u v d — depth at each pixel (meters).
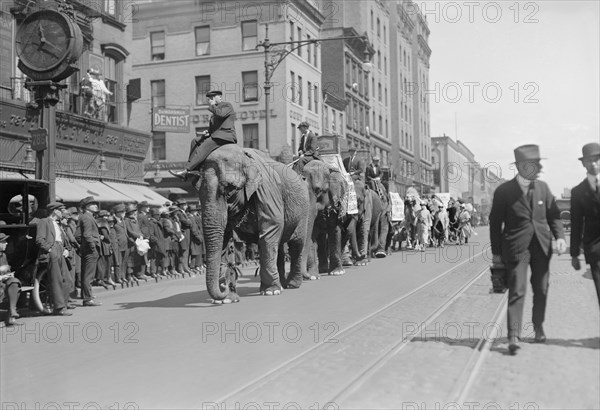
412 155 76.69
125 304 12.65
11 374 6.66
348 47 56.03
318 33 48.47
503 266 7.02
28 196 13.03
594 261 6.90
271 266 12.88
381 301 11.43
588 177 6.91
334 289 13.62
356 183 20.83
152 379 6.27
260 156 13.14
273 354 7.24
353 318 9.56
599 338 7.24
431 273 16.88
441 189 64.38
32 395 5.84
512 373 5.96
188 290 15.30
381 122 66.31
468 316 9.33
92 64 27.44
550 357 6.51
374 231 24.52
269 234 12.73
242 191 12.16
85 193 24.41
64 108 25.11
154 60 43.69
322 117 48.94
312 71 47.09
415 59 79.25
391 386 5.68
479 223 59.81
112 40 29.16
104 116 27.92
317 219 16.58
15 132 21.81
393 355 6.84
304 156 16.14
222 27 42.72
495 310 9.81
